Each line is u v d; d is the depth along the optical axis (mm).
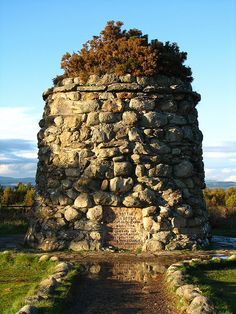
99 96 15664
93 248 14523
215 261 11547
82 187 15102
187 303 7898
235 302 8305
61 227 14906
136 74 15727
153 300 8680
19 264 11898
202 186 16625
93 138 15320
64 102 16109
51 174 15766
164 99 15812
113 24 16938
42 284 9008
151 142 15352
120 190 14914
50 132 16219
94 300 8695
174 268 10664
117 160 15070
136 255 13625
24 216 22078
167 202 15039
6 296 8883
